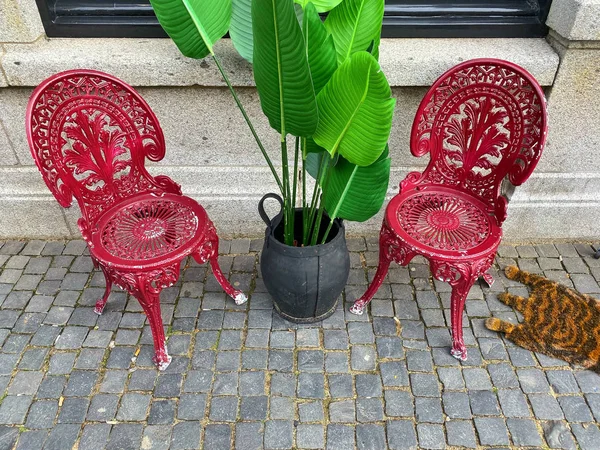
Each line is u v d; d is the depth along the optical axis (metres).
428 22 2.36
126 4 2.31
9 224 2.80
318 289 2.12
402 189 2.28
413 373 2.14
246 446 1.88
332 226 2.26
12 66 2.20
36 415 1.97
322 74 1.70
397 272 2.65
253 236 2.91
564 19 2.14
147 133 2.14
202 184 2.71
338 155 1.88
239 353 2.22
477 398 2.04
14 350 2.22
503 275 2.64
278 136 2.54
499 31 2.38
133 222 2.13
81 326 2.34
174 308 2.44
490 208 2.20
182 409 2.00
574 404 2.02
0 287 2.54
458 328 2.15
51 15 2.29
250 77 2.25
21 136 2.50
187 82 2.28
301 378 2.12
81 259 2.73
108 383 2.09
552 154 2.57
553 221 2.78
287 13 1.29
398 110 2.46
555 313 2.39
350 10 1.82
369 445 1.89
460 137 2.18
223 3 1.70
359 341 2.28
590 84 2.30
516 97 1.98
